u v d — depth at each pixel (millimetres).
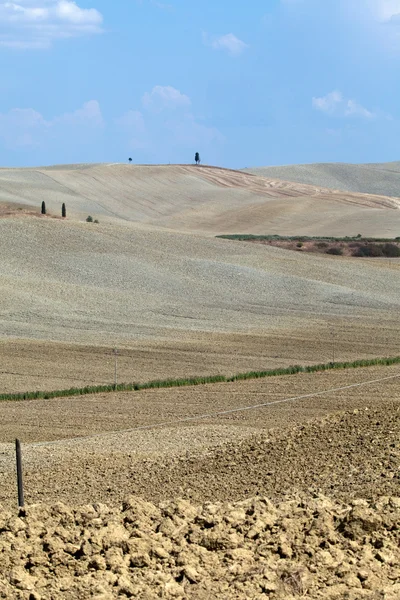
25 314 78312
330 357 61094
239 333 73000
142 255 106625
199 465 25688
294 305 87812
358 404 38719
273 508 17281
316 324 77938
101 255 104688
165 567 14484
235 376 49938
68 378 52969
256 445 26719
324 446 25094
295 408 38531
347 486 20547
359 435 25469
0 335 69562
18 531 16016
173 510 17312
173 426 35500
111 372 55094
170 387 47594
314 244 144125
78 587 13523
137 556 14594
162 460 27531
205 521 16438
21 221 116188
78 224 119938
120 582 13562
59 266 98938
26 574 14047
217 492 22172
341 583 13594
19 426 37094
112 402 42875
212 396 43594
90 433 35156
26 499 23391
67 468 27531
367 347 65812
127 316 80125
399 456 22312
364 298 91812
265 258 110688
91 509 17828
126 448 30719
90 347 65500
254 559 14641
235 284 96188
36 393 45781
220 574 14000
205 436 32375
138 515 17062
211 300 89125
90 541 15242
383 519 15961
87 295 88062
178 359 60438
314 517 16641
